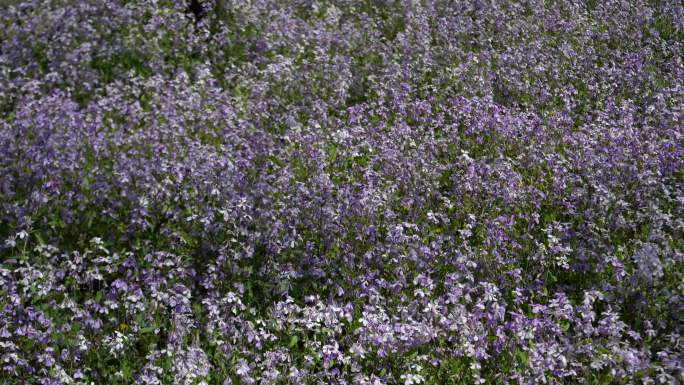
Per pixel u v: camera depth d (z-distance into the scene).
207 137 10.76
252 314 7.25
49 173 8.59
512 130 11.04
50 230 8.02
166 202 8.50
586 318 6.86
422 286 7.45
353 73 13.45
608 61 14.53
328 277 7.80
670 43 15.86
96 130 10.12
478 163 9.99
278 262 7.88
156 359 6.46
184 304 6.98
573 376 6.48
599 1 17.59
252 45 14.22
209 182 8.55
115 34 13.76
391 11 16.62
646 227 8.73
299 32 14.73
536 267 8.08
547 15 16.52
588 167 9.95
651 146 10.40
